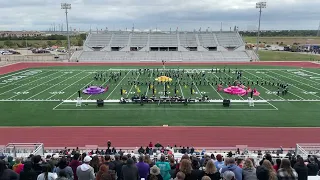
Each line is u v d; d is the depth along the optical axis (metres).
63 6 107.19
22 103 49.19
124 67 90.25
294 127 37.56
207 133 35.66
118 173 13.25
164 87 59.62
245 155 23.08
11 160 16.91
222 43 118.88
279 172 10.51
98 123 39.34
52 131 36.47
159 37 122.44
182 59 106.81
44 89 59.41
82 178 11.12
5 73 79.00
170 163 14.97
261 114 42.94
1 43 172.62
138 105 47.84
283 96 53.09
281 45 174.88
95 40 120.19
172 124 38.81
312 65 92.88
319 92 56.06
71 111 44.75
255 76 73.38
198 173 10.91
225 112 43.94
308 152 24.56
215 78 69.75
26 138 34.25
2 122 39.78
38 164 11.88
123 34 123.75
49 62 101.88
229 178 9.86
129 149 30.48
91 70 83.94
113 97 52.62
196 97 52.09
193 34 124.38
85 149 29.67
